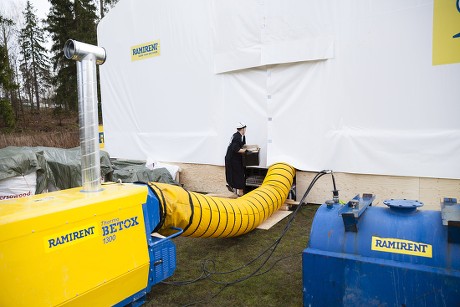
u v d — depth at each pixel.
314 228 2.49
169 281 3.25
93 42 22.39
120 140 8.54
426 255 2.06
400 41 4.78
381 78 4.95
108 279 2.19
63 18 23.45
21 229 1.76
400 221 2.27
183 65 7.12
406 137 4.82
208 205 3.45
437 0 4.48
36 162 4.97
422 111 4.71
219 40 6.46
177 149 7.45
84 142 2.39
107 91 8.63
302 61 5.53
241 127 5.92
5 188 4.71
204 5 6.64
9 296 1.71
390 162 4.96
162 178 6.84
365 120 5.13
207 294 2.98
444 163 4.61
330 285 2.30
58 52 24.28
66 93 23.67
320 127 5.50
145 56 7.74
